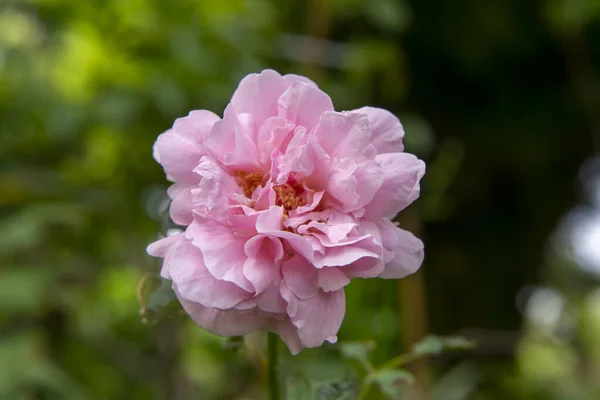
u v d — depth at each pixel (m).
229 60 0.84
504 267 1.31
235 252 0.48
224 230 0.49
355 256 0.48
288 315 0.49
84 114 0.81
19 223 0.83
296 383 0.53
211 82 0.82
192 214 0.49
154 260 0.53
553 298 1.56
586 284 1.63
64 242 0.92
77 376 0.90
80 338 0.89
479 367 1.25
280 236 0.48
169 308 0.51
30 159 0.93
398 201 0.49
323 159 0.49
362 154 0.49
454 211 1.28
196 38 0.80
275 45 0.94
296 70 0.96
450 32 1.11
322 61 0.96
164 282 0.51
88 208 0.89
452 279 1.28
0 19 0.92
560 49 1.17
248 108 0.50
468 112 1.21
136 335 0.97
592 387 1.38
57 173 0.91
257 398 0.95
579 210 1.40
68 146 0.90
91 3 0.80
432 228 1.27
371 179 0.49
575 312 1.60
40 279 0.80
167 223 0.52
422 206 1.10
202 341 0.87
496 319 1.31
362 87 1.00
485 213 1.30
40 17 0.87
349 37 1.06
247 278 0.48
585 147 1.27
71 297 0.85
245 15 0.89
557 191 1.32
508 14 1.11
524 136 1.23
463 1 1.09
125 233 0.93
